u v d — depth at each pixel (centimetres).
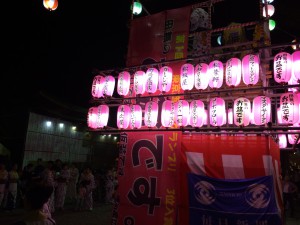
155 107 836
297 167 2725
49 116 2203
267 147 729
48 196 384
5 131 1997
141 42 965
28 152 1972
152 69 852
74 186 1817
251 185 721
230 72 735
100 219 1341
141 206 847
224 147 779
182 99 812
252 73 705
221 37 1013
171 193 812
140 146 891
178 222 789
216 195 753
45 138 2155
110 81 942
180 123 787
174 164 825
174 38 903
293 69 674
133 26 998
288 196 1555
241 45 878
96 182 1989
